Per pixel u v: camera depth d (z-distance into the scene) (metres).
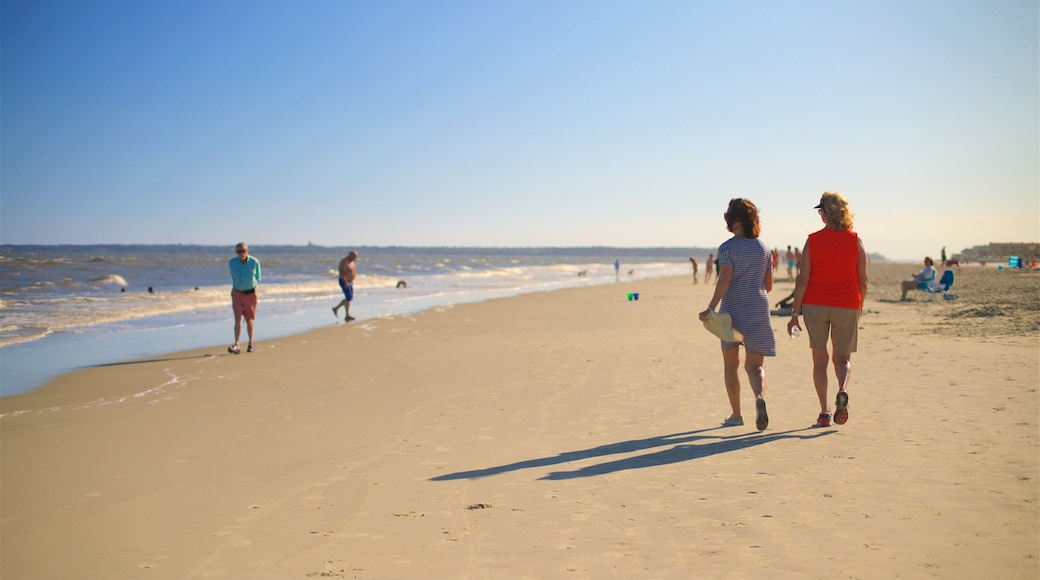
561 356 11.09
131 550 3.74
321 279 41.91
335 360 10.99
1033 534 3.50
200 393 8.40
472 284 41.44
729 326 5.64
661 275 62.84
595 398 7.66
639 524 3.86
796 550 3.41
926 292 23.52
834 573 3.13
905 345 10.64
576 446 5.66
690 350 11.44
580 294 31.11
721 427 6.08
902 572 3.12
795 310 5.95
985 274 37.97
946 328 12.71
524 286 39.34
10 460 5.53
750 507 4.03
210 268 49.22
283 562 3.52
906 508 3.92
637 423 6.39
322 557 3.57
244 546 3.75
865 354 9.96
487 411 7.17
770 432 5.81
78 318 18.05
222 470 5.22
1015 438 5.32
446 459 5.41
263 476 5.06
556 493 4.46
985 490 4.17
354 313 20.56
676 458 5.14
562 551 3.53
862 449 5.16
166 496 4.63
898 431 5.65
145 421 6.91
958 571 3.11
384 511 4.25
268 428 6.57
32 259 48.66
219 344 13.30
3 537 3.93
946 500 4.02
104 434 6.38
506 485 4.68
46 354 12.03
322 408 7.48
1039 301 17.09
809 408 6.73
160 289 30.22
